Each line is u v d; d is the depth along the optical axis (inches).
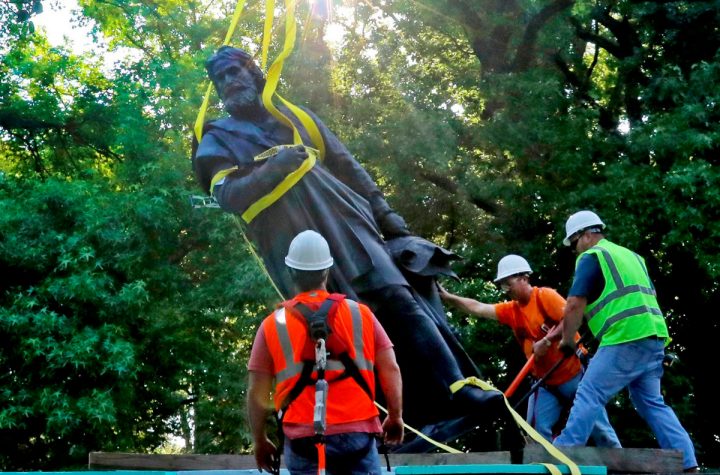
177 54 938.1
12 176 792.3
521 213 765.9
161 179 725.3
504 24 804.6
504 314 346.3
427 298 288.7
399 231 293.9
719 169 683.4
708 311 778.8
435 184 810.8
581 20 858.1
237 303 730.8
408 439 276.7
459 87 834.8
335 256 273.1
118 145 810.8
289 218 275.1
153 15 914.7
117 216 692.1
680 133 686.5
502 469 222.1
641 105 807.1
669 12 768.3
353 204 283.4
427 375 272.8
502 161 809.5
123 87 789.2
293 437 167.9
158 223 700.7
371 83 840.3
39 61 925.8
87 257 663.8
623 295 285.7
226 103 291.0
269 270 279.6
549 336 329.4
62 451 692.7
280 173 272.2
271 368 173.3
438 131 763.4
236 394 749.3
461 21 832.3
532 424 343.6
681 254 749.9
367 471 168.2
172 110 775.7
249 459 251.0
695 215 670.5
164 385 740.0
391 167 778.8
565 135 749.3
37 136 920.3
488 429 301.3
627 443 724.0
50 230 679.7
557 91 770.8
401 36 852.0
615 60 876.0
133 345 681.6
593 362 285.7
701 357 794.8
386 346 176.4
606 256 289.7
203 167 287.4
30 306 648.4
